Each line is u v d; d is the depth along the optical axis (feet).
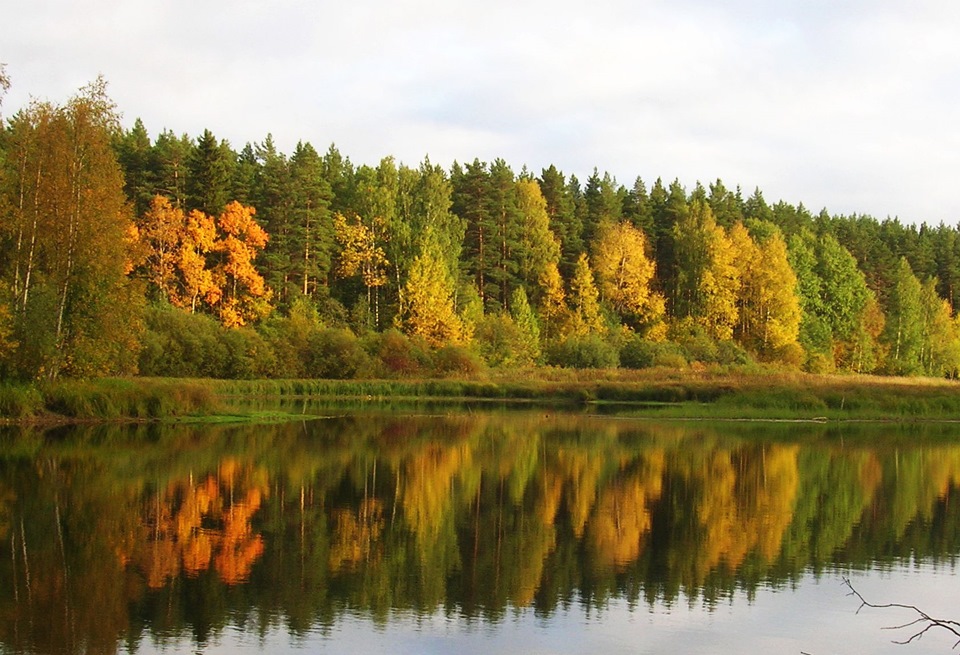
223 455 101.35
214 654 38.60
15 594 46.78
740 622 45.32
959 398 172.96
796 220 445.78
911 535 66.90
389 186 320.50
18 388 129.90
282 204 291.79
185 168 275.18
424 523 67.00
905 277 369.91
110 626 41.96
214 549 57.36
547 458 104.78
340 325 266.36
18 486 78.95
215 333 218.59
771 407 172.35
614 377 234.99
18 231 133.39
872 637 43.52
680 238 340.59
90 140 137.08
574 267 340.39
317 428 135.13
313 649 39.60
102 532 61.57
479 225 323.16
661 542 62.69
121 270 139.23
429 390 216.13
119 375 171.53
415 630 42.60
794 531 67.41
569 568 54.95
